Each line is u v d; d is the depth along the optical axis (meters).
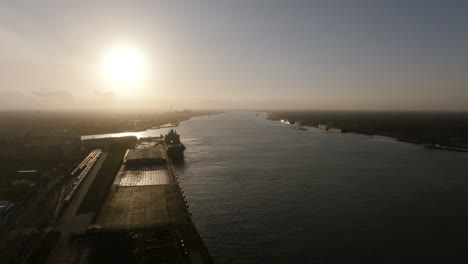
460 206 104.19
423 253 74.94
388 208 102.75
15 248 66.56
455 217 95.19
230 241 81.19
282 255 74.25
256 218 95.56
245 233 85.69
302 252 75.50
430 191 120.62
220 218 95.69
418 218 94.62
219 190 123.31
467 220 92.94
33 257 60.88
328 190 122.56
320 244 79.38
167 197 99.88
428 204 106.31
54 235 69.81
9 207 85.75
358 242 80.25
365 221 92.75
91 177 127.69
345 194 117.50
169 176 130.25
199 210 102.19
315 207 104.19
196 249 64.75
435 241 80.62
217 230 87.56
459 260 72.00
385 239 81.75
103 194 99.00
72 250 64.50
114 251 62.94
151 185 115.00
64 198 99.56
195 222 92.81
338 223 91.56
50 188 112.19
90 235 70.06
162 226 76.00
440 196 114.56
